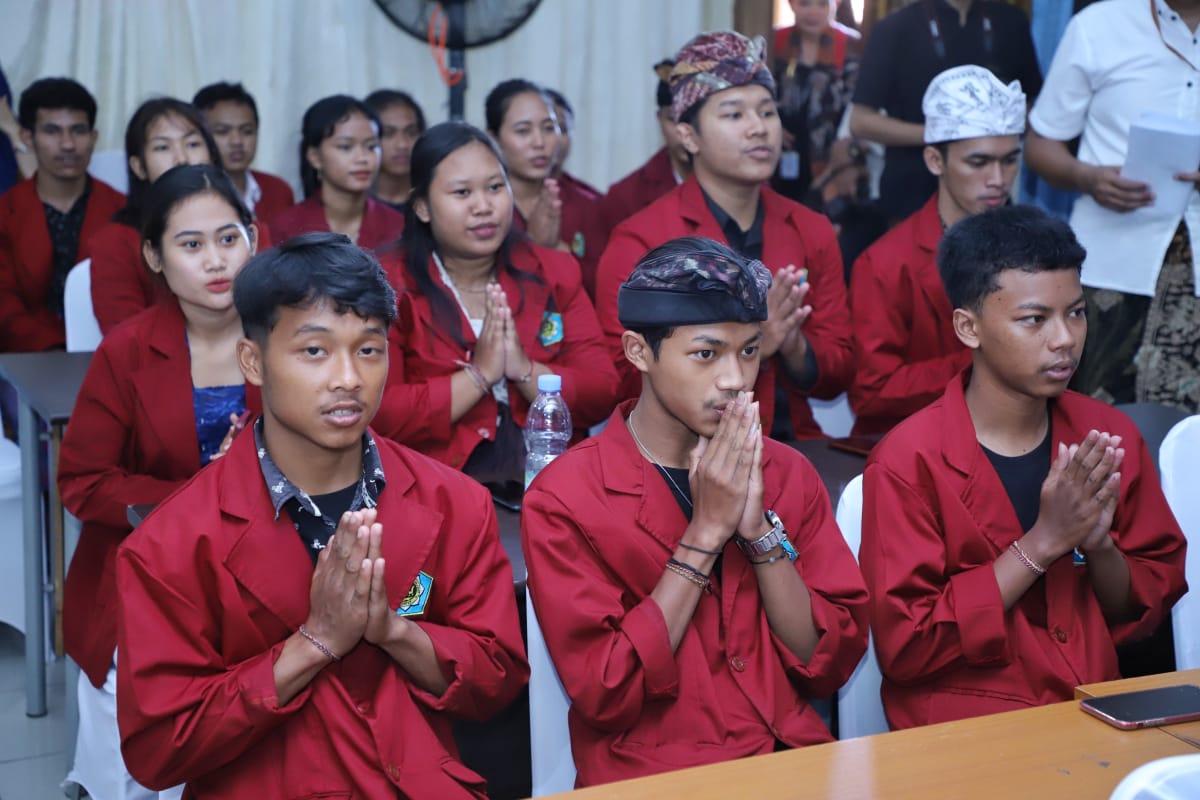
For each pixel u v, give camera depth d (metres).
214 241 2.32
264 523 1.51
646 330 1.66
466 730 2.19
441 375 2.65
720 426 1.62
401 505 1.58
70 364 3.10
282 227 3.95
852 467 2.49
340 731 1.49
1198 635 2.02
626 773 1.63
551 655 1.67
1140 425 2.70
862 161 4.50
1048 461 1.93
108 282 3.30
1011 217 1.87
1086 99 3.51
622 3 4.77
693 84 2.84
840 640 1.68
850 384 3.08
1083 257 1.83
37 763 2.74
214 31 4.30
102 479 2.31
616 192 4.40
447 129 2.67
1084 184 3.45
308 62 4.43
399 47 4.54
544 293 2.81
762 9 4.52
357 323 1.47
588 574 1.67
